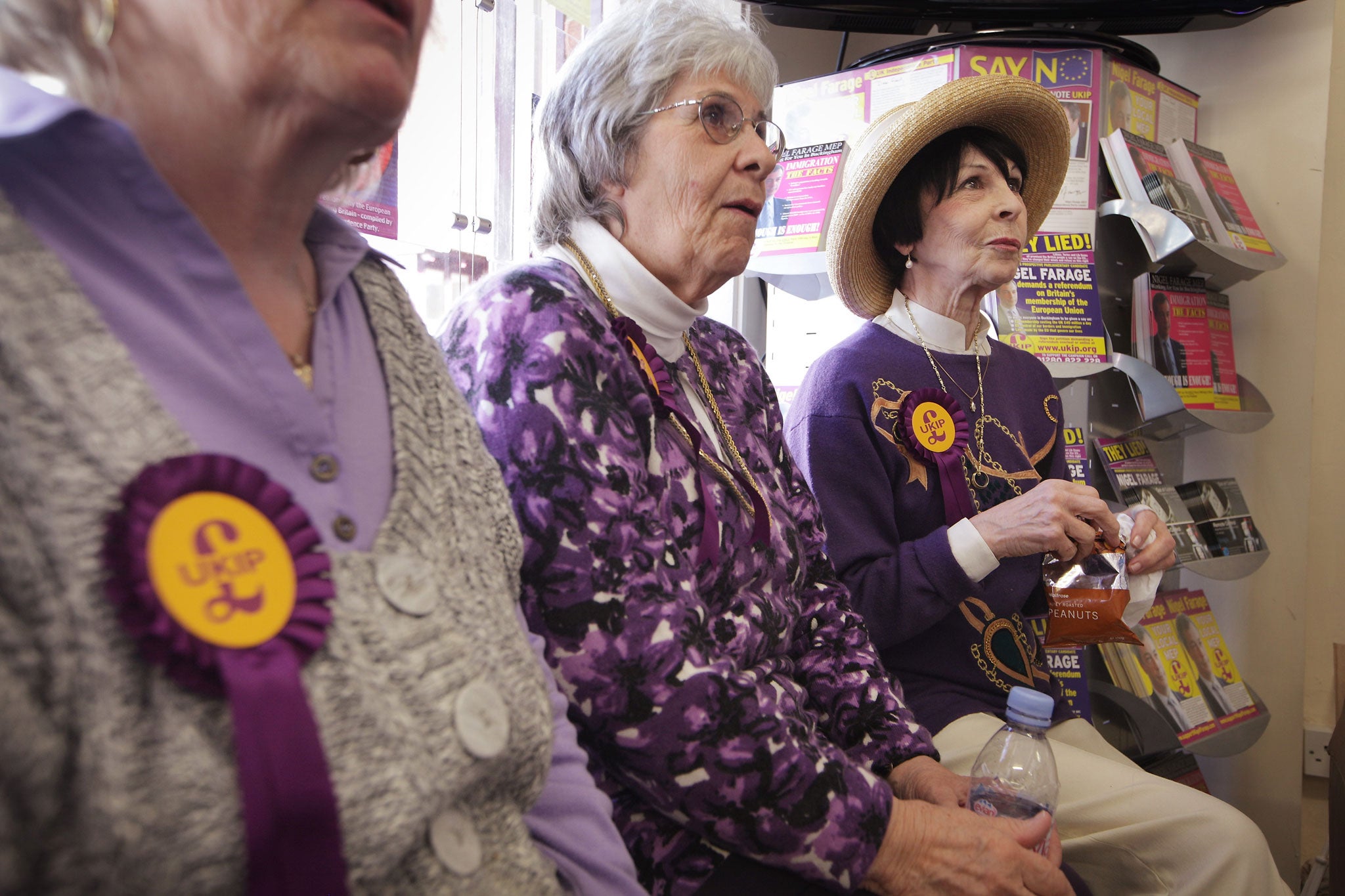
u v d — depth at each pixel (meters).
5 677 0.34
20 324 0.38
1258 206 2.28
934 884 0.87
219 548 0.41
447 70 1.41
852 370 1.48
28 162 0.42
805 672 1.15
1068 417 1.97
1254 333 2.29
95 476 0.38
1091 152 1.93
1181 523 1.97
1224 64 2.31
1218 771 2.31
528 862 0.57
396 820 0.45
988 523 1.30
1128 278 2.09
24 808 0.35
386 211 1.31
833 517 1.40
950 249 1.53
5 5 0.44
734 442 1.14
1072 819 1.25
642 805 0.90
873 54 2.04
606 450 0.85
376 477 0.54
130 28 0.46
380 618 0.48
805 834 0.83
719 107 1.04
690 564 0.92
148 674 0.39
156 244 0.45
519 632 0.59
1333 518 2.38
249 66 0.46
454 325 0.95
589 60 1.06
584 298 0.97
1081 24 2.18
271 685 0.41
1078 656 1.82
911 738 1.11
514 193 1.63
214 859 0.39
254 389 0.47
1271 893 1.13
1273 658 2.26
